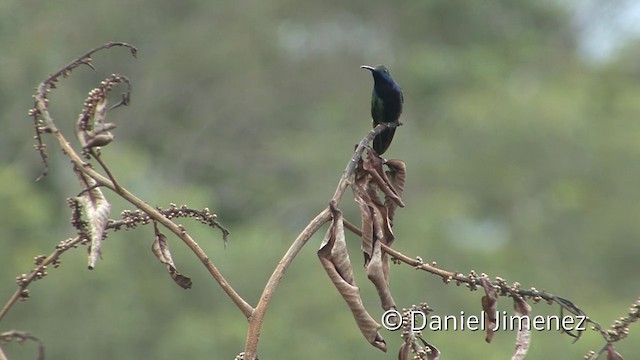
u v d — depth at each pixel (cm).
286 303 1595
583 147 2159
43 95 448
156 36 2605
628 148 2141
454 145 2203
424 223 1912
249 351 451
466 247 1881
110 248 1584
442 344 1403
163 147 2530
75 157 444
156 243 471
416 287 1595
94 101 447
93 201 443
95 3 2498
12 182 1711
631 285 1981
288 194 2305
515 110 2198
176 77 2605
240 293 1641
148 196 1866
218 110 2578
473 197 2161
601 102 2428
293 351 1509
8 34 2362
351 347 1495
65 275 1556
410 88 2628
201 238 1647
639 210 2053
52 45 2369
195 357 1532
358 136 2402
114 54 2544
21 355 1499
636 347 1352
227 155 2512
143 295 1595
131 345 1550
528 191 2147
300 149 2331
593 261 2003
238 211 2403
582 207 2077
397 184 507
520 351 469
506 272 1916
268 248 1688
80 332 1539
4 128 2203
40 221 1702
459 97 2422
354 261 1948
